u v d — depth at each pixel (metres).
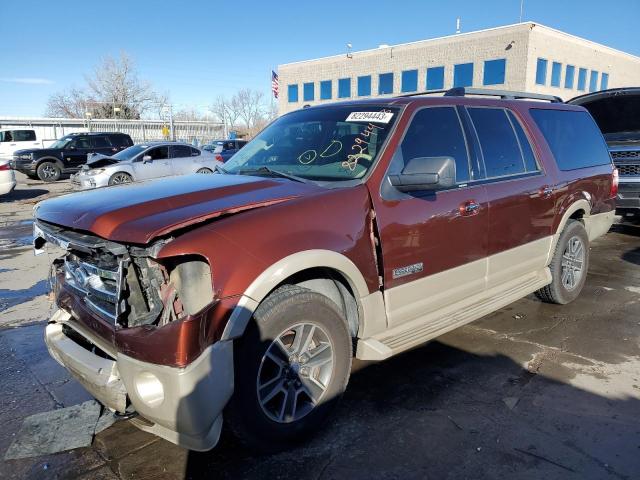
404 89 37.72
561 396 3.39
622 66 41.31
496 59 32.53
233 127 63.06
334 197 2.95
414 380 3.63
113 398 2.50
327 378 2.93
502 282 4.22
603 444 2.87
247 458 2.81
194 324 2.28
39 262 7.56
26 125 44.12
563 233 4.86
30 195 16.42
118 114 64.81
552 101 5.26
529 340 4.30
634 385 3.53
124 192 3.01
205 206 2.66
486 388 3.51
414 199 3.32
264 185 3.06
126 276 2.47
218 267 2.41
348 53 40.66
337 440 2.95
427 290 3.47
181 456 2.85
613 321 4.71
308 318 2.76
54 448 2.93
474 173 3.86
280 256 2.59
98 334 2.71
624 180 7.93
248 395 2.57
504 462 2.73
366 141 3.39
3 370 3.97
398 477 2.64
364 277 3.03
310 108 4.18
